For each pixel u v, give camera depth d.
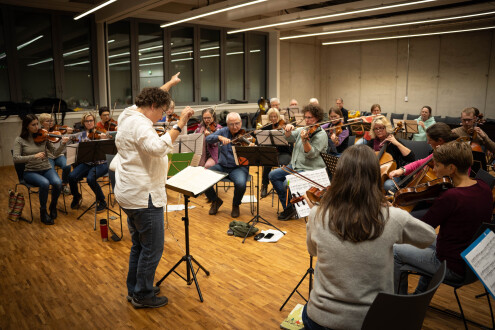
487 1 8.14
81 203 5.24
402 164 4.12
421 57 11.92
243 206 5.18
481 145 4.45
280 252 3.73
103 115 5.94
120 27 9.17
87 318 2.65
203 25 10.50
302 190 2.59
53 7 8.06
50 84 8.41
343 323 1.35
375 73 12.98
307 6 11.14
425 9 9.34
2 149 7.79
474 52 10.91
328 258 1.38
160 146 2.30
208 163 5.41
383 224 1.35
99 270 3.38
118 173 2.53
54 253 3.73
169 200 5.47
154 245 2.61
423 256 2.33
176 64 10.25
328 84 14.22
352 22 10.61
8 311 2.74
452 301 2.81
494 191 2.74
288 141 4.74
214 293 2.97
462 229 2.15
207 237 4.11
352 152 1.41
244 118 10.31
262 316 2.67
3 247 3.87
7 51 7.75
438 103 11.79
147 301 2.74
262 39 11.97
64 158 5.53
